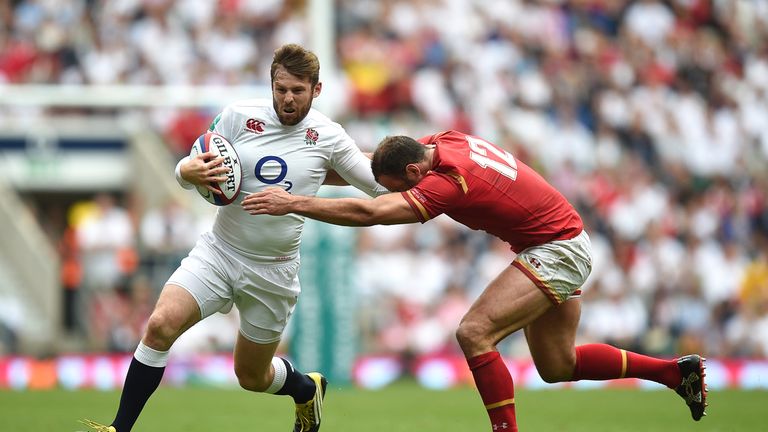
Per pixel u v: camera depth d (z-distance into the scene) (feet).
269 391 77.77
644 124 244.42
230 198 69.00
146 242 181.27
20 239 189.67
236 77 231.71
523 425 99.30
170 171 197.67
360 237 194.08
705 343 195.83
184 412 112.37
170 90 166.40
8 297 187.62
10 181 193.98
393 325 182.29
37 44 229.25
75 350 177.68
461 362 168.66
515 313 69.26
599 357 74.38
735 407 118.83
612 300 193.88
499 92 241.76
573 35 255.70
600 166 228.43
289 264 73.10
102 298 178.50
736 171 243.40
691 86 255.50
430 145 70.69
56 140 193.98
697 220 219.82
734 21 267.80
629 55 255.50
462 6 250.98
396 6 248.52
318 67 68.85
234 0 237.45
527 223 69.72
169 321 69.05
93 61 228.22
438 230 198.08
